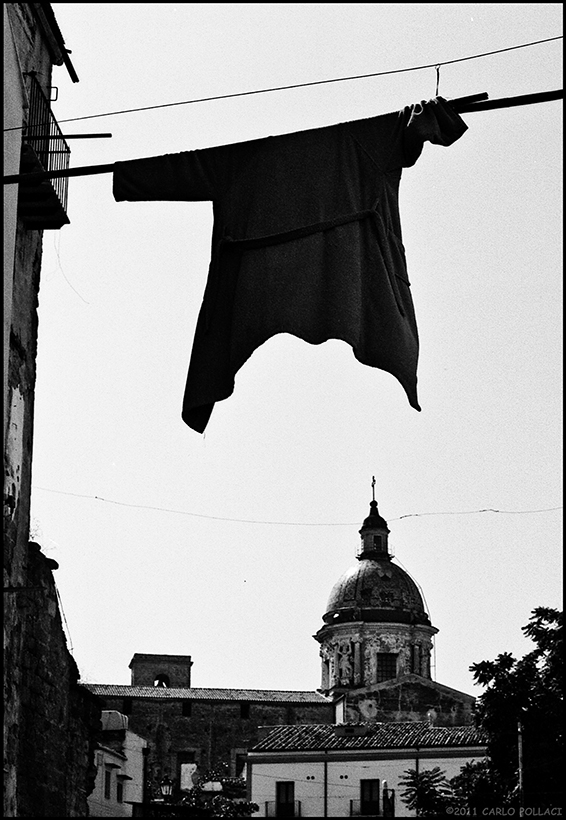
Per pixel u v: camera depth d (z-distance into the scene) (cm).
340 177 1422
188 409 1414
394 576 10469
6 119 1880
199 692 9394
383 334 1397
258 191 1425
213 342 1417
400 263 1431
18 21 2158
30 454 2238
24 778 2184
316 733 7175
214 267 1423
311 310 1388
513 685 3369
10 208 1931
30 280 2258
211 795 7450
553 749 3338
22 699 2170
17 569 2123
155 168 1440
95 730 2741
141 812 5569
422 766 6656
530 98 1334
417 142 1382
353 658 10088
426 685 8762
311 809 6744
